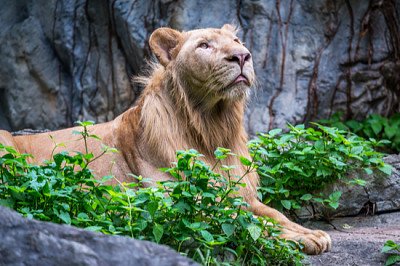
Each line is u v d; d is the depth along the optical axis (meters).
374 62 16.59
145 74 16.33
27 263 4.35
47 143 10.40
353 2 16.53
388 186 10.66
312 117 16.53
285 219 8.88
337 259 7.66
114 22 16.95
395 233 8.95
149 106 9.21
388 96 16.73
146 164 9.10
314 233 8.22
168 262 4.39
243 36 16.19
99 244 4.54
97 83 17.52
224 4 16.25
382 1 16.66
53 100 18.36
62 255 4.41
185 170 6.93
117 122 9.91
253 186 9.52
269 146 10.96
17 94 18.58
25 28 18.62
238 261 6.75
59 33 17.95
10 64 18.73
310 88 16.39
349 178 10.74
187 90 9.01
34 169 7.10
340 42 16.59
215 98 8.80
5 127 19.59
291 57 16.27
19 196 6.73
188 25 15.94
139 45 16.22
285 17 16.28
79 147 9.93
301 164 10.42
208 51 8.67
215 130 9.18
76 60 17.78
